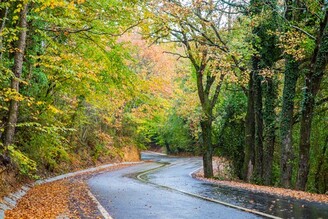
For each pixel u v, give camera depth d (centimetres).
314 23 2183
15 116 1302
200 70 2886
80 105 2705
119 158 5156
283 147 2175
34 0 1128
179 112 3784
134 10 1430
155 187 1895
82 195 1523
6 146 1254
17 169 1633
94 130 4334
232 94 3300
